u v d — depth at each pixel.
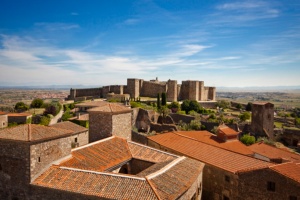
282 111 173.25
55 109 98.62
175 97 125.94
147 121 84.44
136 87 127.50
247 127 90.38
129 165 30.83
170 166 25.05
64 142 26.09
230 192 30.23
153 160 29.73
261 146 50.34
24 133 23.30
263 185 26.70
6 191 23.27
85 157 27.77
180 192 20.97
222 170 31.44
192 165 27.47
